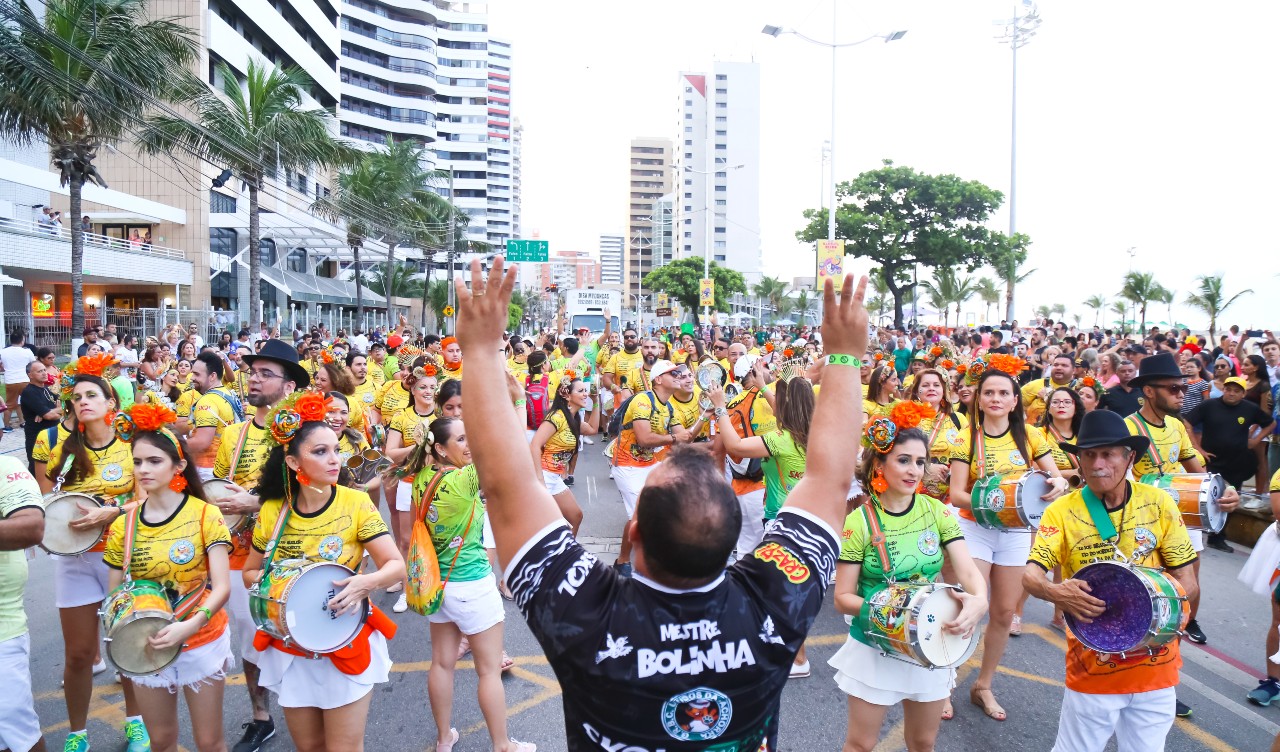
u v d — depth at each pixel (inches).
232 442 213.6
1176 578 152.4
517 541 69.2
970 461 214.4
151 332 1175.0
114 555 153.0
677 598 66.5
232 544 161.0
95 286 1489.9
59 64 751.1
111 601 148.5
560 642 65.0
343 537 151.6
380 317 2581.2
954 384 319.3
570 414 300.0
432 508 174.6
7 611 146.4
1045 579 152.1
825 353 80.6
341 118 3346.5
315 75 2340.1
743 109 4862.2
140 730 185.8
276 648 144.4
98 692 218.2
